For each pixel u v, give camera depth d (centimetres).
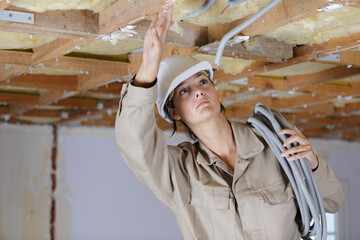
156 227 660
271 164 164
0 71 332
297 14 192
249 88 375
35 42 262
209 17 232
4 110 527
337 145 785
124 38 221
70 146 627
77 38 219
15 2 196
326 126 676
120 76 321
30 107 476
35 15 202
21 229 591
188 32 244
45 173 611
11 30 206
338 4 173
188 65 164
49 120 599
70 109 557
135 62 307
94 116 571
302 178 155
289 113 592
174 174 159
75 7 208
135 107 137
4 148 592
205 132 165
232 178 165
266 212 157
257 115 170
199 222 162
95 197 632
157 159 151
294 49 275
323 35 248
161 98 166
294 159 153
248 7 214
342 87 402
